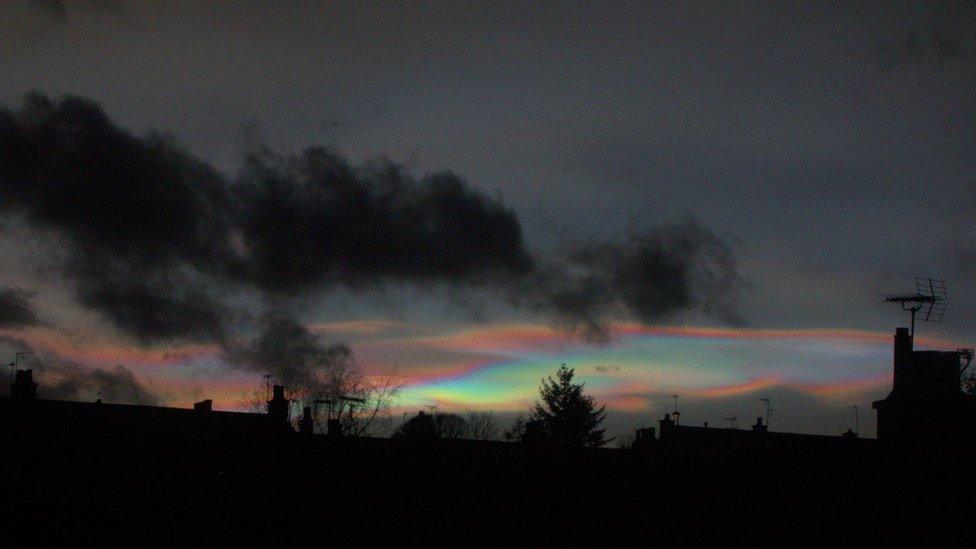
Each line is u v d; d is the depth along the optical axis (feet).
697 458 163.22
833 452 151.43
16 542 130.11
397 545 136.36
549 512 155.43
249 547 129.59
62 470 143.95
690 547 137.39
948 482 127.34
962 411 140.87
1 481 138.62
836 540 126.00
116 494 140.05
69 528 133.49
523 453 178.50
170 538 131.75
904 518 125.29
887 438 147.13
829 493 135.95
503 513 152.25
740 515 138.92
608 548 141.28
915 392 145.07
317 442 137.80
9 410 154.81
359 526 135.54
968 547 116.78
